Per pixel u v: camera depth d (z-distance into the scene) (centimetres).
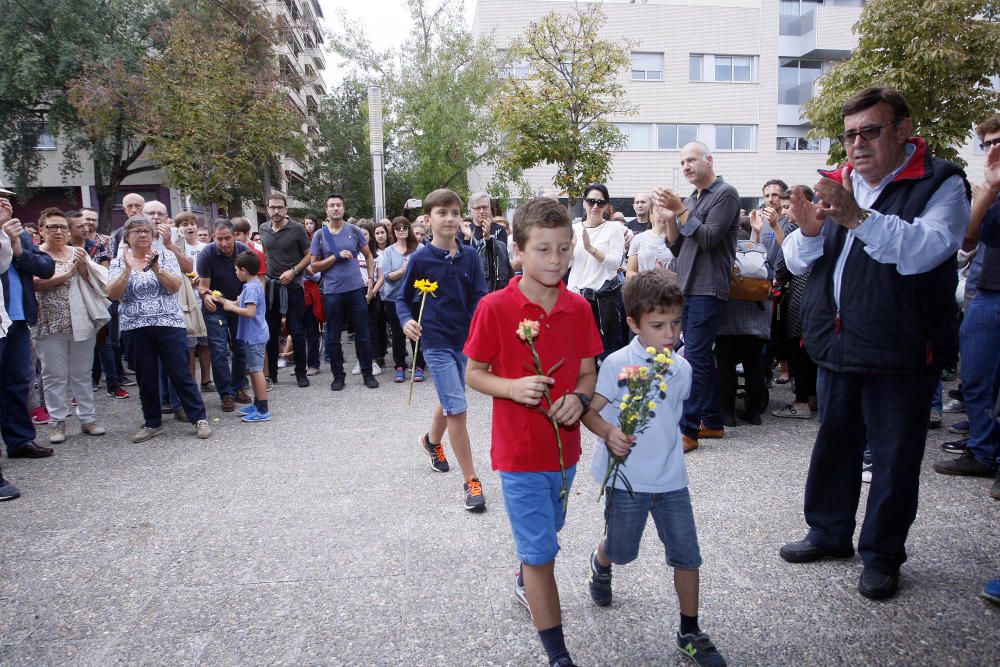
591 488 422
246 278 616
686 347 486
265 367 829
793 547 318
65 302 559
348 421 617
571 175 1772
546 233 223
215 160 1848
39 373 673
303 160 3192
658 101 2595
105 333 761
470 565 321
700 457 474
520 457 235
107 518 392
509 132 1825
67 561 337
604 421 231
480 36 2284
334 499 414
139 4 2277
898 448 276
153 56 2181
